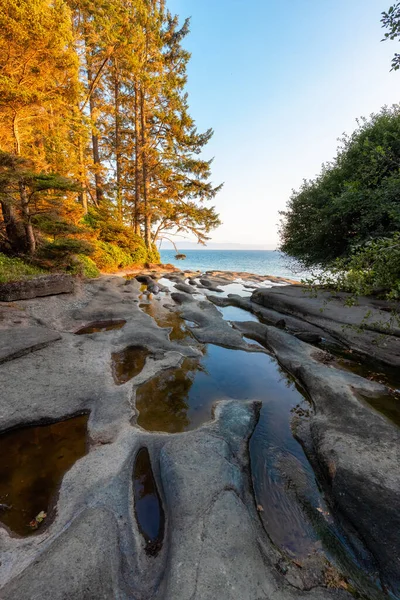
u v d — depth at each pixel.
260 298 13.96
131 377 6.50
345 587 2.52
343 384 5.89
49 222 12.31
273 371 7.27
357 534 2.98
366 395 5.59
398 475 3.40
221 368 7.34
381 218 9.98
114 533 2.85
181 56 26.47
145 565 2.64
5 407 4.80
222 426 4.73
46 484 3.63
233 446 4.28
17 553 2.67
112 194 28.12
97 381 5.93
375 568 2.69
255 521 3.12
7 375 5.67
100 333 8.61
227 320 11.83
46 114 14.41
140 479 3.71
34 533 2.94
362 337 8.12
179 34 26.14
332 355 7.81
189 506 3.08
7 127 13.72
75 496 3.30
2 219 12.95
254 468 4.01
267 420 5.20
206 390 6.22
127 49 20.97
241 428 4.74
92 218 23.62
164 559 2.69
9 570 2.50
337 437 4.21
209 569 2.45
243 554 2.62
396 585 2.52
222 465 3.73
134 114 27.67
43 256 12.61
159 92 25.00
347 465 3.60
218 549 2.63
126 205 28.91
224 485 3.40
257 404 5.58
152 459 4.00
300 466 4.08
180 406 5.55
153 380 6.50
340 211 11.41
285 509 3.36
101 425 4.64
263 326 10.14
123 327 9.35
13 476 3.75
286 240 16.69
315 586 2.51
